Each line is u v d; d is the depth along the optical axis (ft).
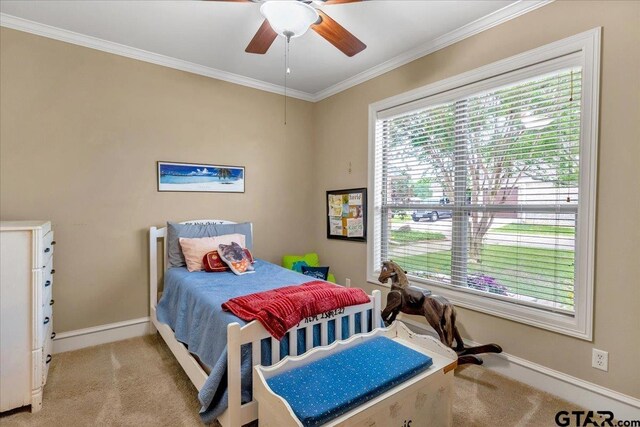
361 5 7.00
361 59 9.68
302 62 9.90
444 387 5.40
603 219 5.95
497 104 7.59
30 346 5.94
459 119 8.34
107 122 8.87
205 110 10.49
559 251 6.68
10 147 7.66
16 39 7.69
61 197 8.29
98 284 8.86
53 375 7.22
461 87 8.13
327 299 5.97
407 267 9.82
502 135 7.53
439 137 8.82
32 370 5.96
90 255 8.71
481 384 7.04
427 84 8.90
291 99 12.45
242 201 11.34
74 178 8.45
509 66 7.18
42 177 8.04
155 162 9.64
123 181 9.14
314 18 5.82
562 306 6.65
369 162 10.68
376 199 10.64
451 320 7.39
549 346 6.71
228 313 5.57
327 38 6.52
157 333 9.57
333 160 12.15
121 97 9.05
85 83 8.54
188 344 6.56
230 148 11.03
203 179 10.49
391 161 10.27
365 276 10.96
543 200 6.89
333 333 6.06
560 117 6.59
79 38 8.36
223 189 10.90
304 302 5.64
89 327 8.75
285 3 5.48
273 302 5.52
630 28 5.62
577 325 6.28
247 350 5.00
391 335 6.46
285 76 11.02
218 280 7.84
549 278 6.83
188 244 9.12
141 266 9.50
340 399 4.30
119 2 6.98
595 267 6.05
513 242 7.40
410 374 5.01
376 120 10.50
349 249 11.55
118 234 9.11
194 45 8.87
